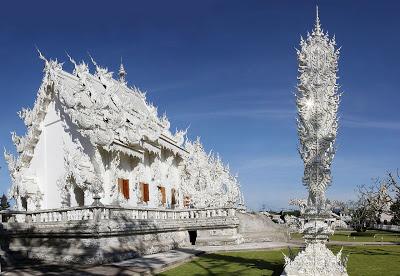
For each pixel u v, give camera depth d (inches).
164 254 1186.0
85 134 1248.8
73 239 1063.0
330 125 662.5
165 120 1894.7
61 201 1325.0
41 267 976.3
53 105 1393.9
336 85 682.8
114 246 1060.5
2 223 1147.9
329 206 649.0
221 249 1307.8
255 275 761.0
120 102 1530.5
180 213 1545.3
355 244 1497.3
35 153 1403.8
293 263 631.2
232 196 2480.3
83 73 1304.1
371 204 2824.8
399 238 1905.8
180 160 1905.8
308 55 687.7
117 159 1341.0
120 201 1317.7
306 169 660.1
